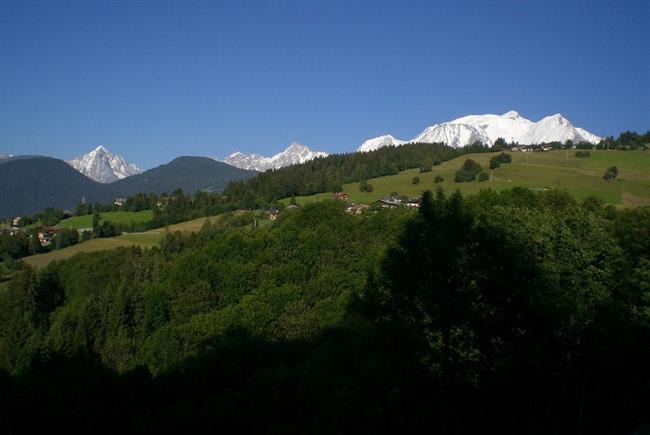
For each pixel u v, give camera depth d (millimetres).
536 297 16453
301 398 26922
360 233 59906
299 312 45312
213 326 43562
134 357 48031
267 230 66938
